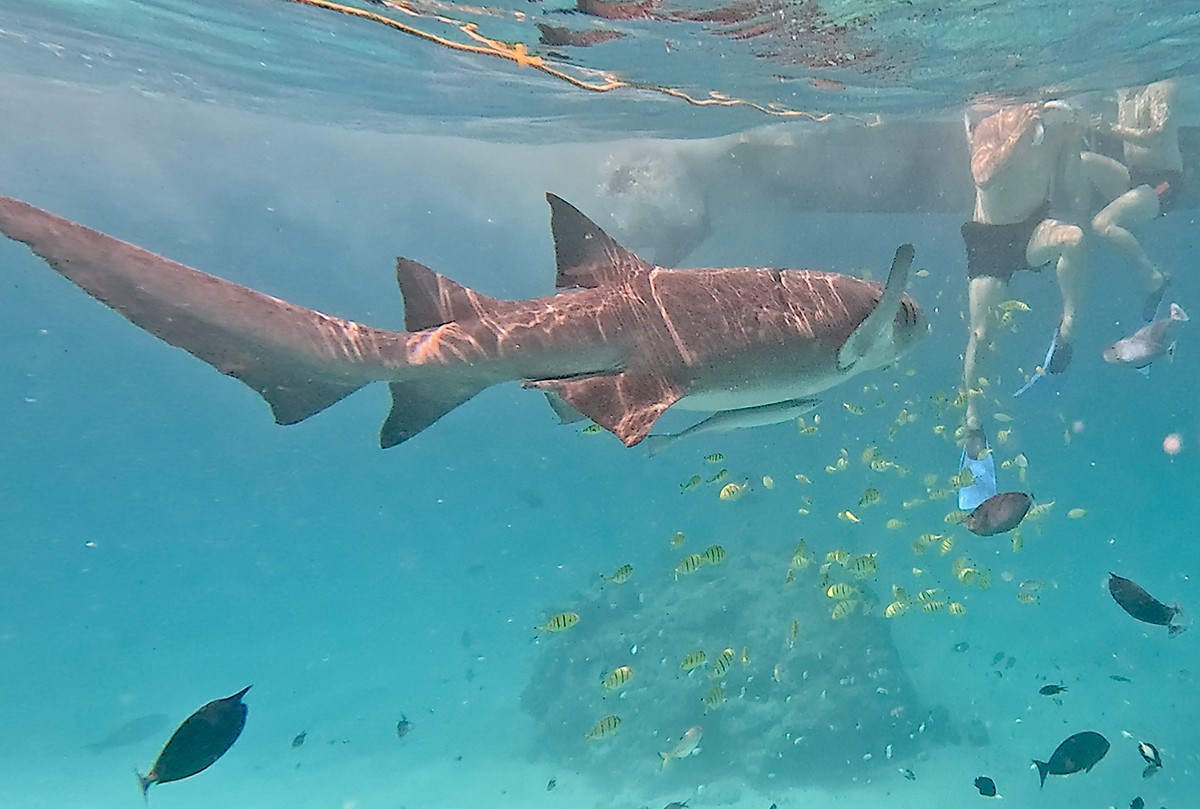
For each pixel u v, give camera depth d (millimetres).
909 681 15328
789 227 24938
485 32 10281
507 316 3320
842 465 12125
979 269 14547
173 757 5340
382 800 16266
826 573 16219
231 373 2938
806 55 12055
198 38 13695
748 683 14922
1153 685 15289
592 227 3580
